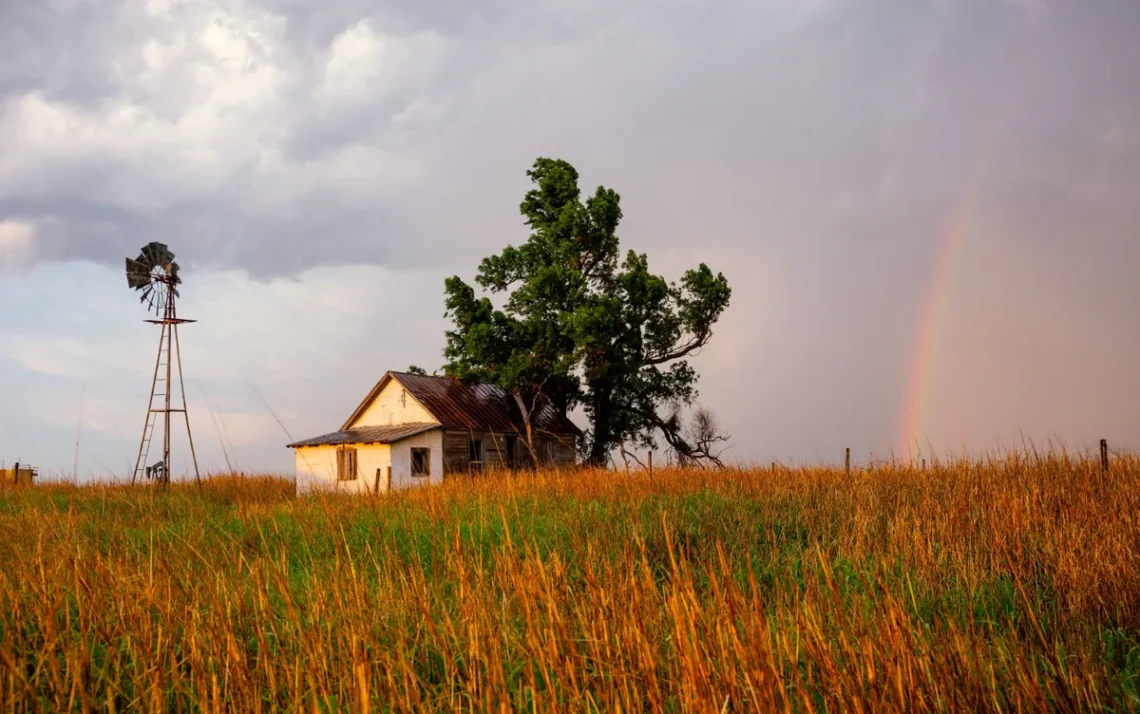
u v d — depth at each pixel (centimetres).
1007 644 651
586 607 609
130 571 784
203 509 1590
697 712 473
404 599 723
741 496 1555
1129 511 1125
